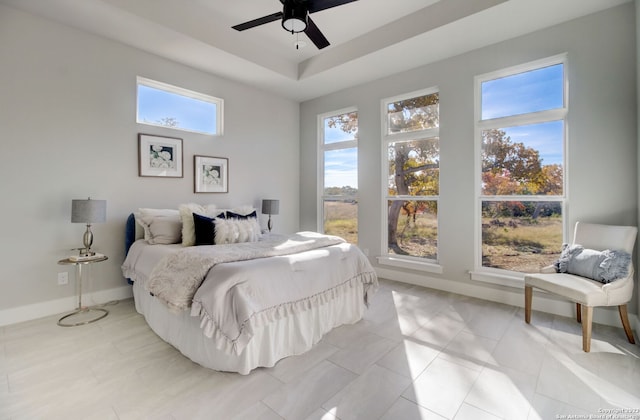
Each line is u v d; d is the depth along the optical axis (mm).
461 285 3629
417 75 3955
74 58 3020
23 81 2752
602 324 2725
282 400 1710
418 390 1804
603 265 2383
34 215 2830
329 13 3219
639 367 2037
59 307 2982
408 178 4164
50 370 1988
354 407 1653
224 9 3230
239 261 2182
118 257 3352
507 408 1649
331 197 5086
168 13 3018
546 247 3137
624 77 2658
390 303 3303
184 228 3074
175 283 2117
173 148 3775
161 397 1729
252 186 4691
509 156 3348
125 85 3354
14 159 2721
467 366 2057
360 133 4574
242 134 4535
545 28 3035
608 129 2736
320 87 4672
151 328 2621
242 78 4312
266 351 2033
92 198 3145
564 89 2992
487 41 3299
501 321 2809
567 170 2957
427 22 3111
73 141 3025
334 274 2590
